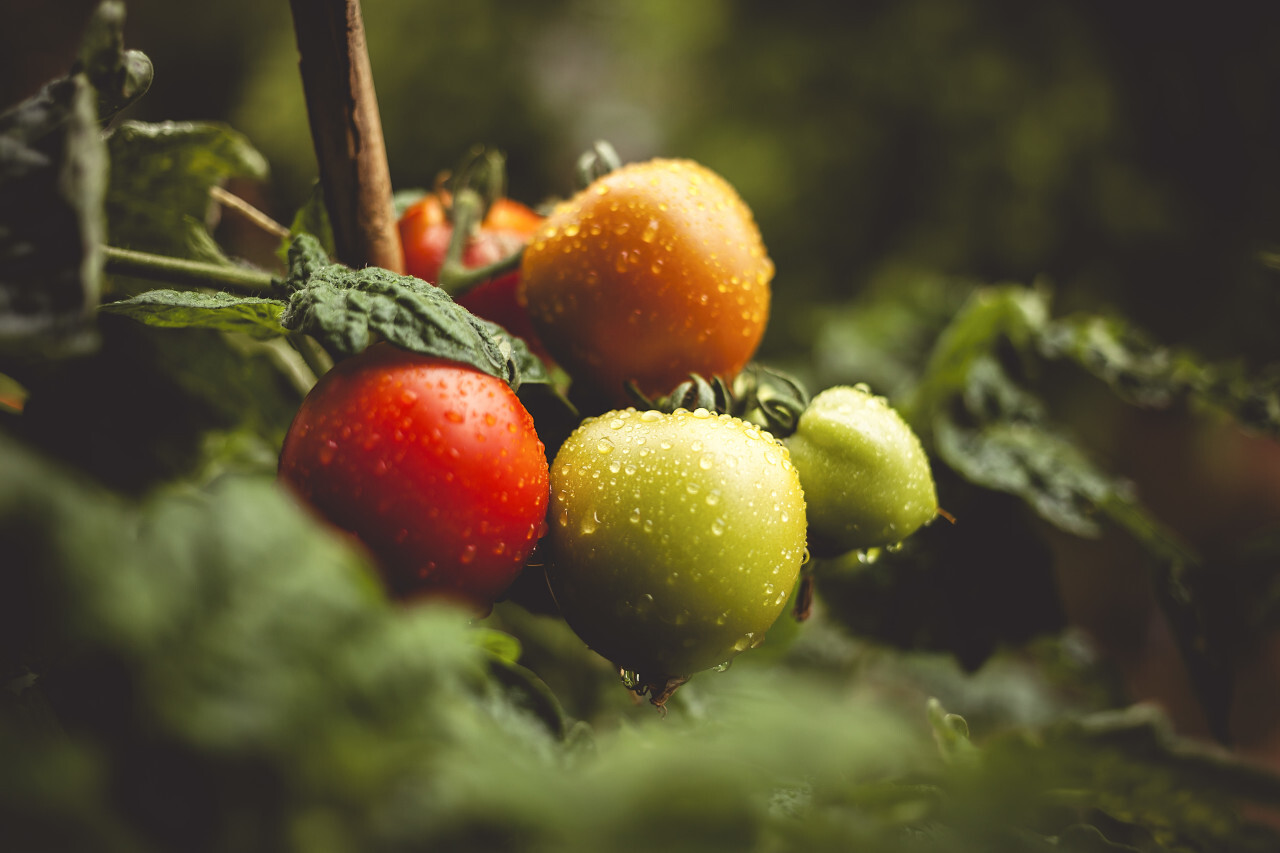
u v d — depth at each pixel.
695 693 0.45
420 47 1.90
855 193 1.55
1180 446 1.44
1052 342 0.55
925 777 0.32
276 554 0.28
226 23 2.32
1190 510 1.46
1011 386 0.55
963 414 0.54
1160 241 1.45
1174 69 1.47
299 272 0.36
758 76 1.62
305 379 0.48
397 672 0.28
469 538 0.35
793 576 0.36
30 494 0.27
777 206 1.55
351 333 0.33
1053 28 1.49
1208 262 1.43
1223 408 0.52
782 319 1.32
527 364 0.39
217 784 0.28
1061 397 1.24
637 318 0.39
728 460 0.36
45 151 0.31
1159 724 0.38
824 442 0.39
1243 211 1.43
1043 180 1.44
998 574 0.51
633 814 0.28
